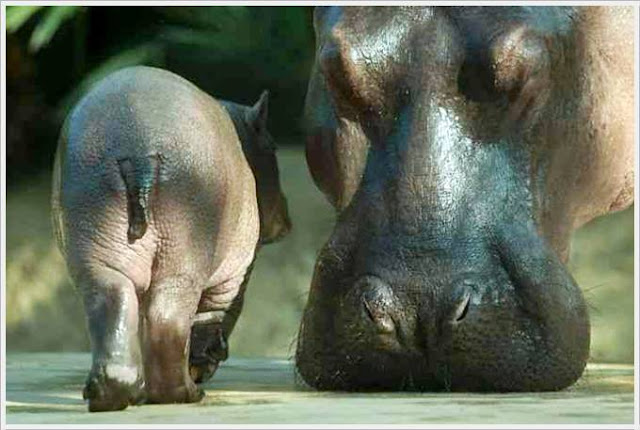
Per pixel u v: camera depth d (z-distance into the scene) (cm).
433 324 1314
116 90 1296
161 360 1275
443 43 1384
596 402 1274
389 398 1300
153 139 1273
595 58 1487
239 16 2900
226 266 1386
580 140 1473
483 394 1330
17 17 2711
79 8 2822
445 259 1328
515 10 1398
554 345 1341
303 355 1379
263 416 1177
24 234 2850
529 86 1388
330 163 1423
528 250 1347
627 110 1521
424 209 1345
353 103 1391
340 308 1336
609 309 2727
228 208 1339
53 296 2806
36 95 3033
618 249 2769
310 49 2927
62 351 2773
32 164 3027
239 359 1967
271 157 1528
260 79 2964
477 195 1357
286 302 2733
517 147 1392
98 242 1263
